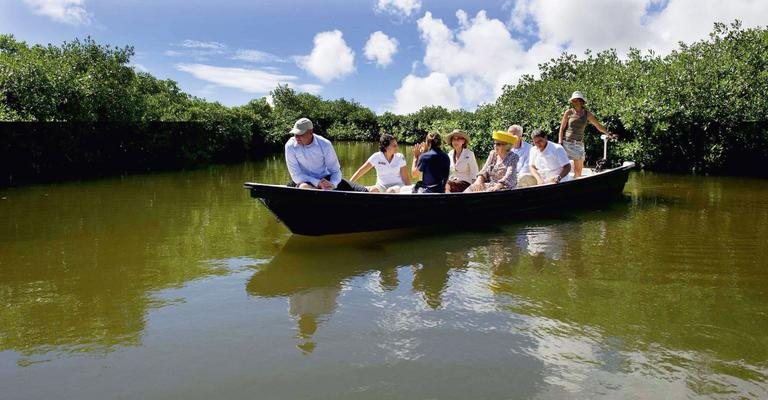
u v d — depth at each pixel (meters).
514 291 4.23
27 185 10.49
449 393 2.70
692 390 2.73
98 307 3.88
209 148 17.86
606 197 9.30
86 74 13.75
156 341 3.32
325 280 4.51
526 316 3.71
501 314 3.75
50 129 11.86
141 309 3.85
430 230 6.52
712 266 4.93
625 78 17.30
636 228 6.70
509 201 7.14
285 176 13.26
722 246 5.70
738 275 4.65
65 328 3.51
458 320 3.64
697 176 13.32
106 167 13.84
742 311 3.80
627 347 3.23
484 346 3.24
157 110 16.42
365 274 4.68
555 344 3.27
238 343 3.28
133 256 5.24
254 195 5.32
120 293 4.18
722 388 2.75
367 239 6.00
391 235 6.21
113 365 3.01
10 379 2.85
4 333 3.43
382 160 7.38
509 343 3.28
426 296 4.12
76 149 12.65
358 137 59.44
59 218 7.09
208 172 14.10
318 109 61.06
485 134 21.25
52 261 5.05
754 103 13.56
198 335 3.40
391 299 4.05
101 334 3.43
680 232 6.43
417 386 2.77
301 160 6.32
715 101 13.93
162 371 2.94
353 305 3.92
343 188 6.67
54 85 12.14
